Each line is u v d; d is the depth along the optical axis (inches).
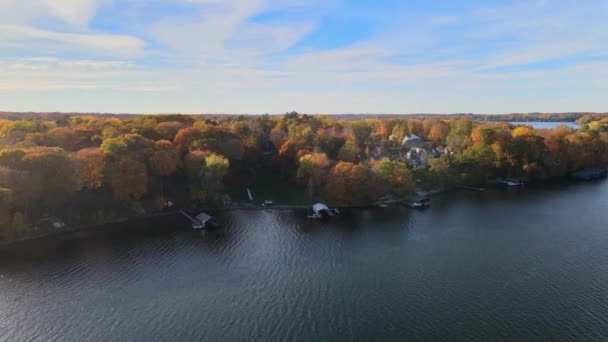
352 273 3737.7
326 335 2770.7
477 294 3307.1
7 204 4313.5
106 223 5221.5
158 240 4660.4
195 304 3193.9
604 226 5022.1
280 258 4116.6
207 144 6722.4
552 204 6250.0
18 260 3996.1
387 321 2933.1
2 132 6653.5
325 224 5295.3
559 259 3981.3
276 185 7042.3
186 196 6136.8
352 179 6215.6
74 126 7613.2
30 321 2940.5
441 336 2746.1
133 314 3043.8
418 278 3614.7
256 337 2755.9
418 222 5339.6
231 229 5098.4
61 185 4726.9
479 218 5472.4
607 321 2888.8
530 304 3137.3
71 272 3754.9
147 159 5861.2
